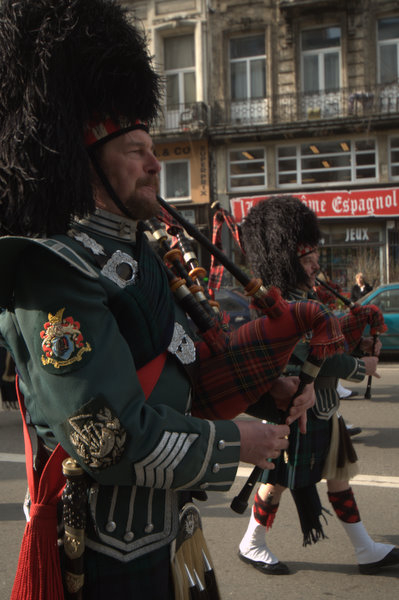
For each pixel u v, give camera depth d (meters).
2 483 4.33
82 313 1.10
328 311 1.47
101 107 1.27
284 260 2.69
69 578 1.18
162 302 1.31
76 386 1.07
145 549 1.23
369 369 2.81
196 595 1.34
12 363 1.43
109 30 1.26
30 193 1.16
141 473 1.09
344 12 17.08
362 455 4.81
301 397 1.46
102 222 1.31
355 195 17.28
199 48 17.95
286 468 2.63
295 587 2.77
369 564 2.87
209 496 3.97
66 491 1.17
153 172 1.36
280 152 17.97
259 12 17.64
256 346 1.43
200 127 17.64
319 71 17.56
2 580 2.89
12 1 1.19
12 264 1.13
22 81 1.17
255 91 18.05
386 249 17.31
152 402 1.23
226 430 1.19
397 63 17.14
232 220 2.50
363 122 16.94
